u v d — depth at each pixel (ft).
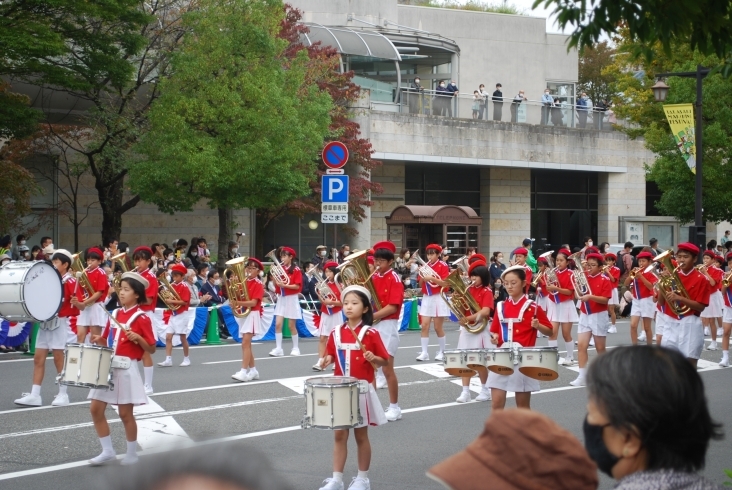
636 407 9.41
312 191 101.04
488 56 142.61
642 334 75.00
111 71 76.43
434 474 8.36
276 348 58.59
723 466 31.32
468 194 131.34
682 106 75.61
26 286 38.52
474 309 41.60
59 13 75.10
